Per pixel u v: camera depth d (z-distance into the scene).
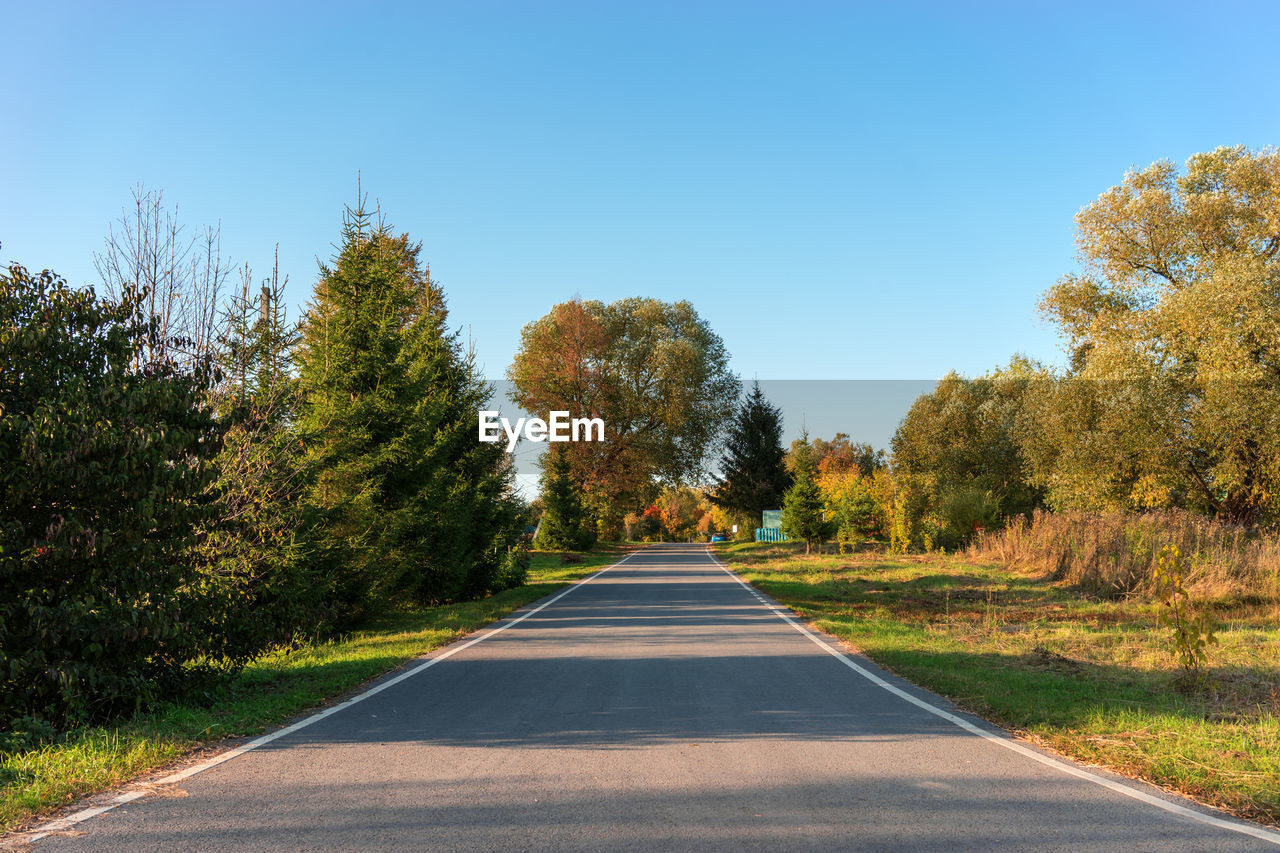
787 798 5.26
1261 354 29.17
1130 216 33.81
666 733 7.11
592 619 17.14
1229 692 9.06
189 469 8.32
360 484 16.83
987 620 16.11
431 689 9.36
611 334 59.03
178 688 8.39
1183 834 4.63
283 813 4.94
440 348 23.23
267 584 12.37
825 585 25.45
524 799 5.20
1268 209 30.38
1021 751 6.55
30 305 7.82
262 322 14.16
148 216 14.82
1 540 7.14
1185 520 22.53
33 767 5.90
